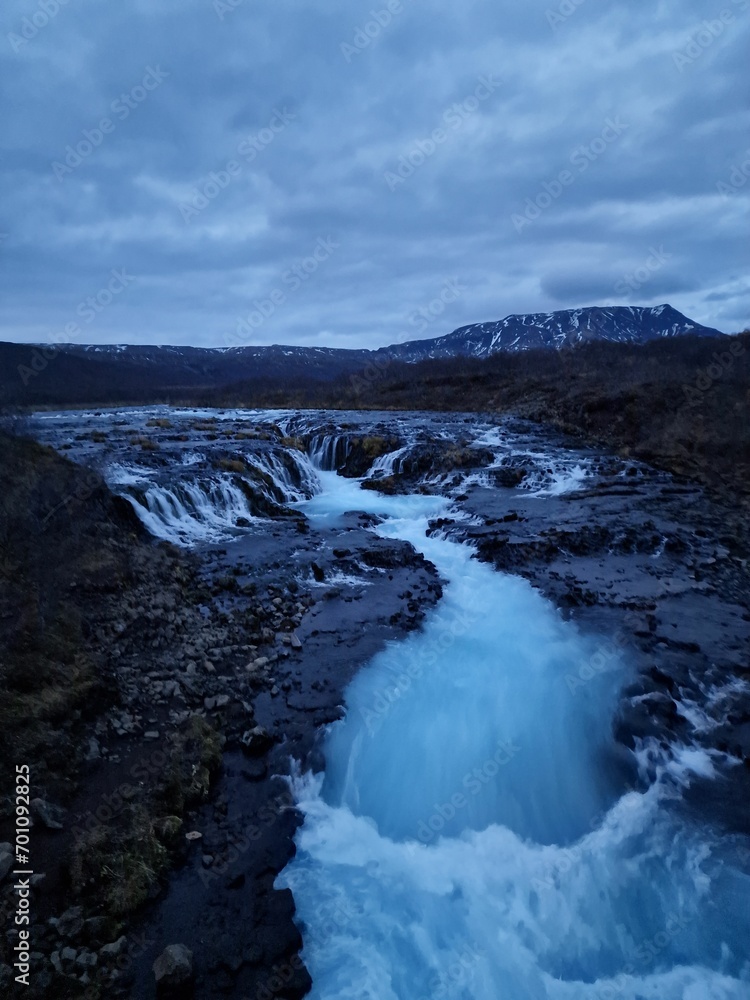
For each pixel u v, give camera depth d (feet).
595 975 17.11
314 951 16.40
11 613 26.35
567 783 23.72
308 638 32.12
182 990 14.47
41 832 17.93
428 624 34.40
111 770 21.02
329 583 39.55
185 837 18.98
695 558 44.93
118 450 62.28
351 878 18.85
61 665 24.75
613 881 19.65
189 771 21.31
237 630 32.07
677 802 22.24
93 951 15.08
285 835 19.69
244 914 16.78
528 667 30.07
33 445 43.09
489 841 21.31
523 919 18.38
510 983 16.70
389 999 15.69
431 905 18.47
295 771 22.35
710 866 19.70
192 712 24.76
